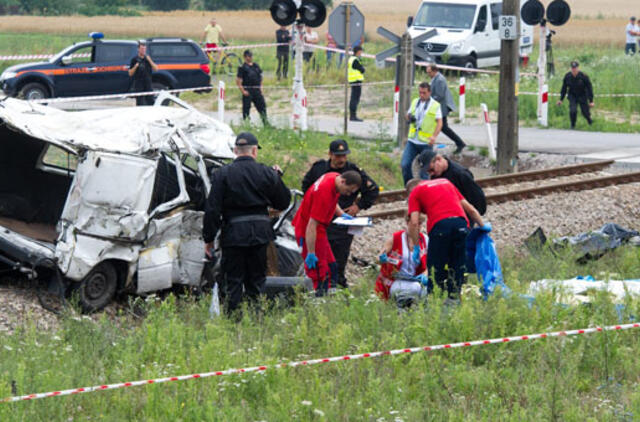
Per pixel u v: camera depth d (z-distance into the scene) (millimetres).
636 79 111875
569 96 89375
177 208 35594
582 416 22828
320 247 33781
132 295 35781
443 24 121875
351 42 75062
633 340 29016
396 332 29234
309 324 30438
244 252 32344
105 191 33031
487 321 29188
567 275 40531
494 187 62438
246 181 31844
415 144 55594
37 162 39938
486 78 117500
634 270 42000
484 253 33406
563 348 27328
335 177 33250
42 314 31688
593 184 62719
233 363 25781
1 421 20828
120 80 96500
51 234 37938
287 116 90250
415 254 34438
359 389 24812
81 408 23328
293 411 22891
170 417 22328
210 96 105938
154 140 34656
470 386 25219
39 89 92938
